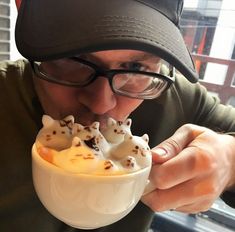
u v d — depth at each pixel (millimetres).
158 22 412
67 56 358
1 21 892
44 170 273
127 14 388
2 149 540
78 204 283
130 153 301
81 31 363
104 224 323
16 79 567
